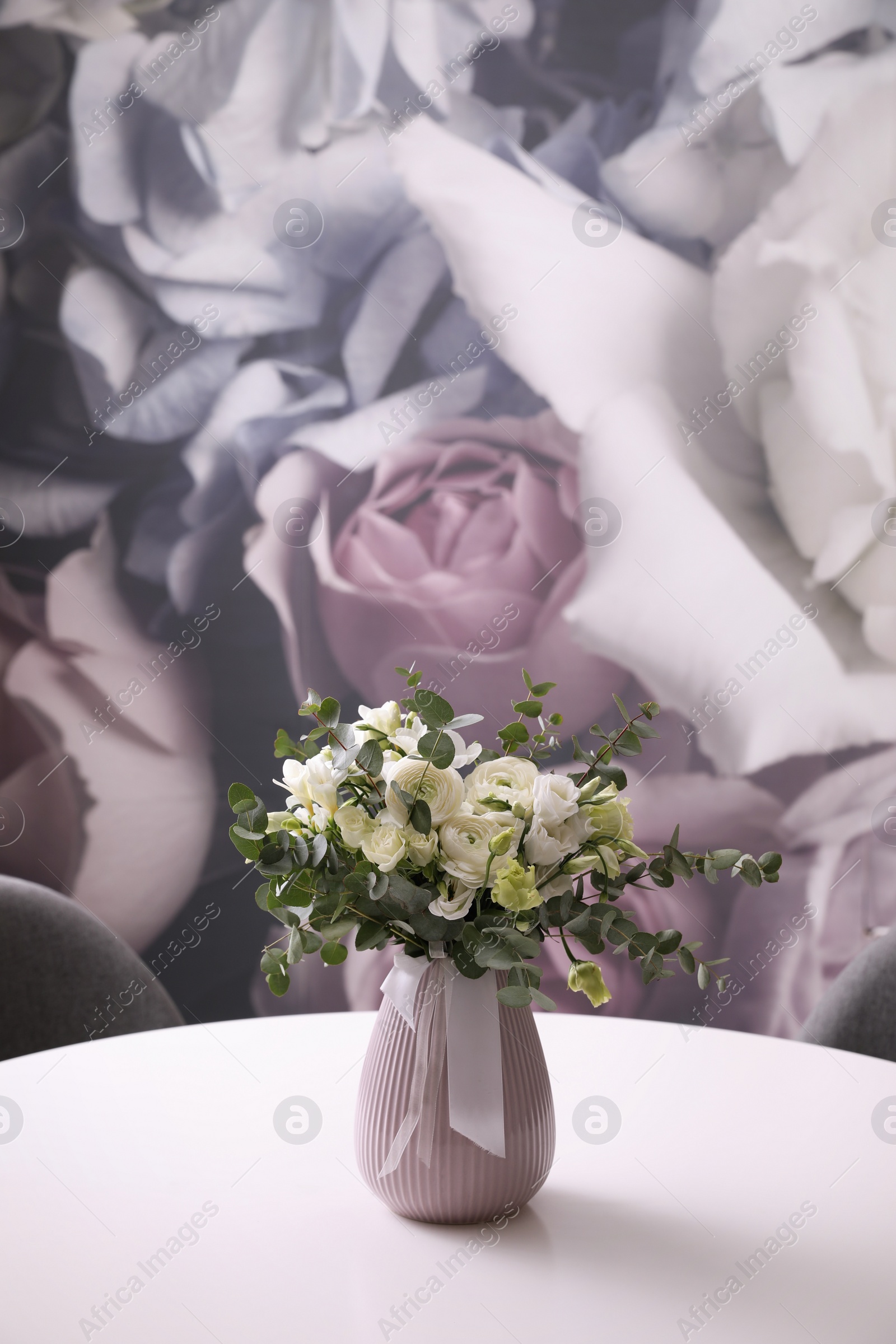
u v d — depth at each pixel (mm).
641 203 2375
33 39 2309
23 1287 818
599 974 874
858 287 2395
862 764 2443
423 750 865
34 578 2363
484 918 869
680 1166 1036
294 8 2320
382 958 2396
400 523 2387
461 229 2359
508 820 876
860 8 2359
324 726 921
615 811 911
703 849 2430
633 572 2402
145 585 2375
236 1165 1034
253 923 2400
